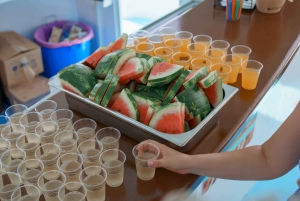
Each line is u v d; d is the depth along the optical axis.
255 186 1.97
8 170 0.99
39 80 2.64
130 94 1.13
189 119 1.12
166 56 1.46
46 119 1.18
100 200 0.91
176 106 1.03
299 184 1.02
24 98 2.45
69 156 1.02
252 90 1.40
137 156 0.99
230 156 1.01
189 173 1.01
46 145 1.06
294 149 0.95
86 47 2.85
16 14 2.70
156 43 1.61
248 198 1.90
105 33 3.00
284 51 1.68
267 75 1.49
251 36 1.84
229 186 1.57
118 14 2.81
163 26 1.98
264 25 1.96
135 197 0.94
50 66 2.80
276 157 0.98
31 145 1.08
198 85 1.13
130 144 1.12
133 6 3.10
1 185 0.96
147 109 1.11
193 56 1.56
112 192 0.96
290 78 1.93
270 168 0.99
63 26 2.94
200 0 2.71
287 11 2.13
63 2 2.96
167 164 0.96
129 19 3.14
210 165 0.99
